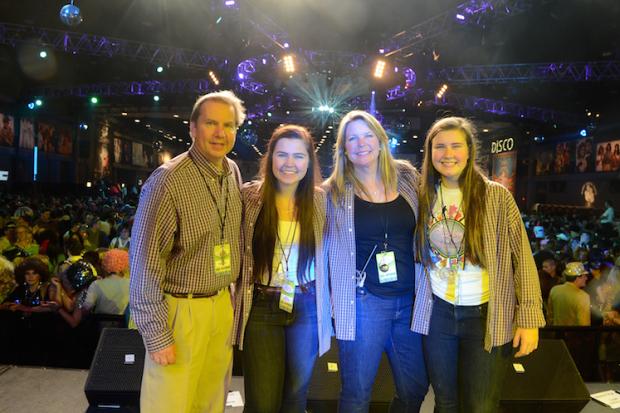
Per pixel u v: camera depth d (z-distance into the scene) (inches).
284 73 624.4
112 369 116.1
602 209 784.9
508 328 84.7
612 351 154.5
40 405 118.6
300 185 88.4
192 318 84.8
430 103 901.8
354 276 86.6
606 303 196.5
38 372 138.7
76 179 1121.4
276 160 85.6
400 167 93.1
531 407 113.0
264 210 87.7
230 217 88.0
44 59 815.7
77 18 390.9
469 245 83.6
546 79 693.9
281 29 588.4
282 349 87.7
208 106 85.0
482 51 679.7
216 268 86.0
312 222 87.6
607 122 855.7
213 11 561.3
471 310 84.3
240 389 130.6
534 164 1171.3
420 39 576.7
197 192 83.4
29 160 941.8
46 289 169.0
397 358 91.7
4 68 804.6
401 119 1095.6
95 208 565.0
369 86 630.5
